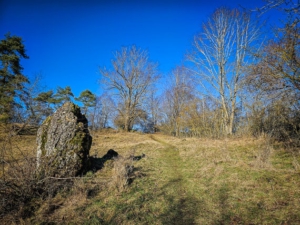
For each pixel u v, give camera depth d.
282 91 7.71
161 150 12.84
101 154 11.10
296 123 8.92
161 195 5.04
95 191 5.17
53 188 4.79
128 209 4.25
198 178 6.26
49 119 6.58
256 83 8.29
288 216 3.52
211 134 18.73
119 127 38.69
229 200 4.46
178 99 32.28
